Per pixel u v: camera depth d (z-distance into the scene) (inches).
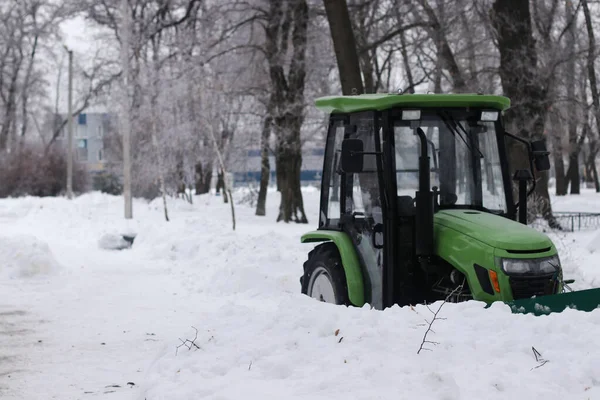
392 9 1079.0
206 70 1186.6
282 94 1163.3
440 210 319.9
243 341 248.5
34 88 2345.0
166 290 505.7
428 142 323.0
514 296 282.2
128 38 1213.1
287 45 1164.5
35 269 567.2
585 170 3282.5
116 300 465.7
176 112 1229.7
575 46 1070.4
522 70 911.0
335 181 361.4
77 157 2315.5
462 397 193.6
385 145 319.3
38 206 1414.9
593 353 215.5
